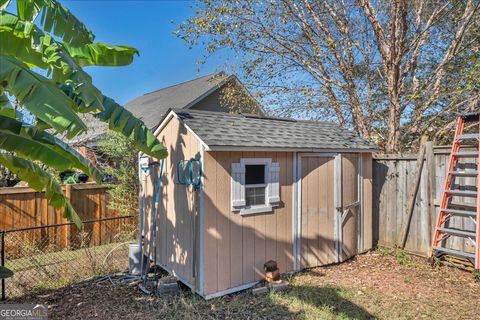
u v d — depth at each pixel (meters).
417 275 5.04
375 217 6.59
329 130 6.31
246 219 4.58
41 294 4.59
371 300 4.20
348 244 5.80
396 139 7.82
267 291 4.48
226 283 4.37
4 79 2.60
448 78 8.15
